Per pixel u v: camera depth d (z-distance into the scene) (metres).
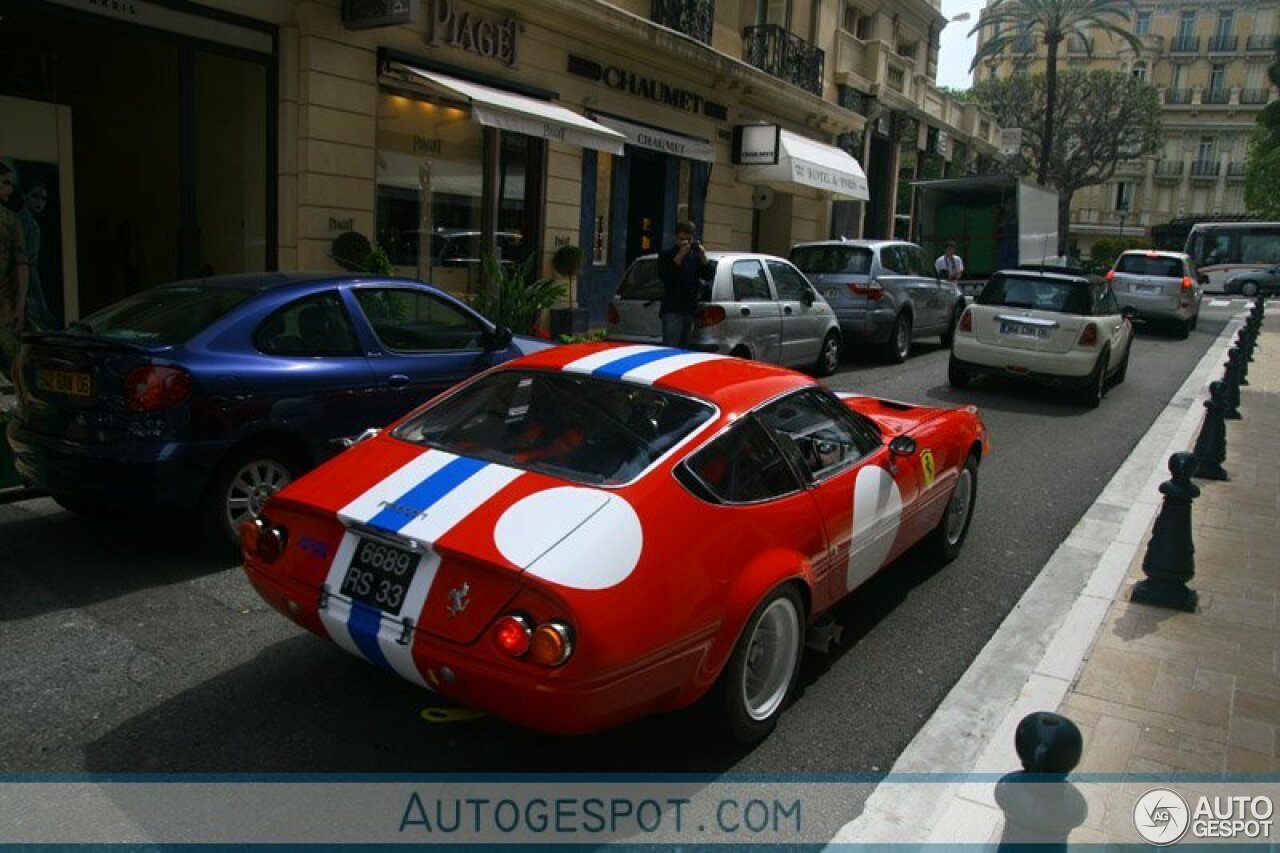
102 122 11.45
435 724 3.91
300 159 10.93
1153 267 20.69
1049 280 12.04
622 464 3.61
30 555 5.52
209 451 5.21
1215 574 5.86
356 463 3.88
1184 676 4.46
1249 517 7.13
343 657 4.45
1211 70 69.31
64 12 9.01
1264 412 11.87
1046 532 6.88
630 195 17.36
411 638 3.23
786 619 3.94
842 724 4.10
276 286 5.84
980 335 12.19
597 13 14.12
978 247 23.75
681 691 3.39
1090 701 4.20
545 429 3.90
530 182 14.55
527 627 3.01
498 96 11.74
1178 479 5.36
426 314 6.53
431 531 3.28
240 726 3.84
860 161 25.61
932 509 5.50
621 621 3.09
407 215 12.51
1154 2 69.56
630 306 10.88
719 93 18.34
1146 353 17.91
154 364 5.05
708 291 10.52
